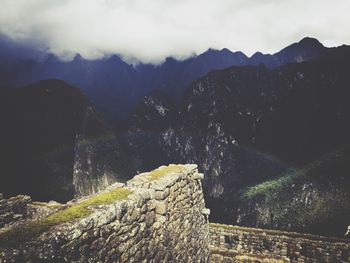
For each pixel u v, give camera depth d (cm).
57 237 448
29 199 1399
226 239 1878
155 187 782
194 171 1152
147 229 717
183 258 966
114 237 578
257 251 1828
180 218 947
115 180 5559
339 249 1706
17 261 394
